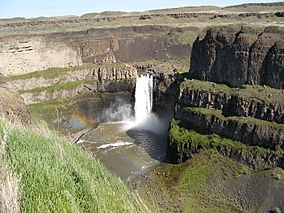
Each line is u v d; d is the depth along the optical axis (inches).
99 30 7687.0
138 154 3511.3
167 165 3184.1
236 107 3198.8
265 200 2445.9
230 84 3612.2
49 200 607.8
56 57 5123.0
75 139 4079.7
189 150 3159.5
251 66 3437.5
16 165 676.7
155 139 3956.7
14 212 561.0
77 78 4995.1
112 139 4003.4
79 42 6456.7
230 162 2918.3
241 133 2997.0
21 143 799.7
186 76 4333.2
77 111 4731.8
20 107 2674.7
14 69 4694.9
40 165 691.4
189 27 7431.1
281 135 2778.1
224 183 2706.7
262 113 3006.9
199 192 2640.3
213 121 3245.6
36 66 4921.3
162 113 4547.2
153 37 7224.4
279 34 3417.8
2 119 1022.4
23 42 4785.9
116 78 4992.6
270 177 2625.5
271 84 3297.2
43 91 4623.5
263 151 2807.6
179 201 2503.7
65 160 761.6
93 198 644.7
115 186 772.6
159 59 6471.5
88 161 857.5
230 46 3629.4
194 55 4077.3
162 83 4584.2
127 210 663.1
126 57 6796.3
